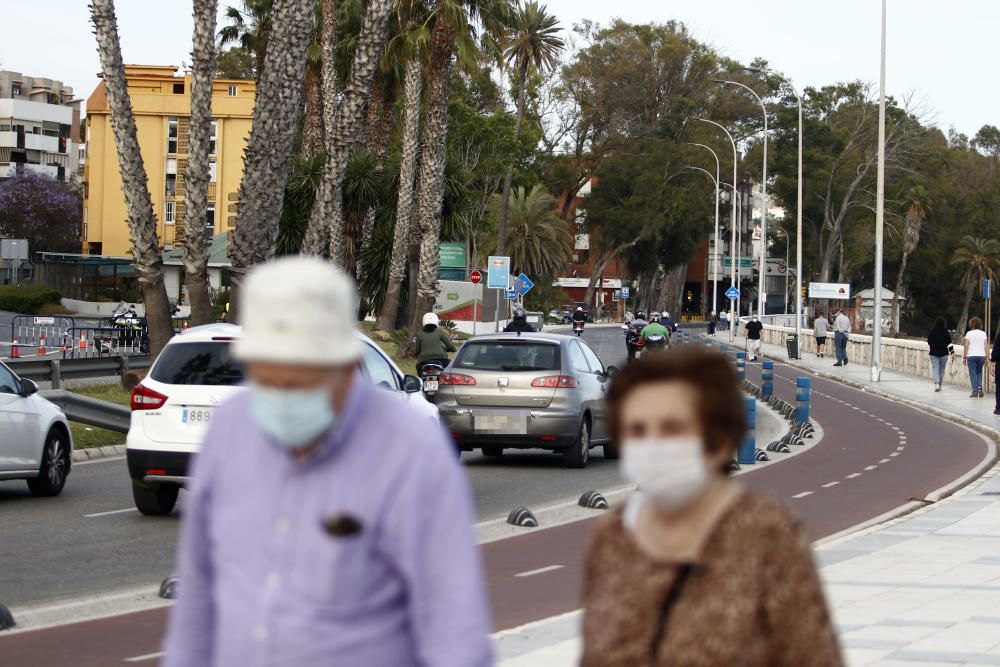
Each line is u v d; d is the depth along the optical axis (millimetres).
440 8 113062
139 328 120438
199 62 71312
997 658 21359
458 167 128750
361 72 92938
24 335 135000
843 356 154750
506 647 21984
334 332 8297
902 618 25062
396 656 8555
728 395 8188
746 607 7719
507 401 52438
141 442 36969
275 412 8289
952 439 72438
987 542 35938
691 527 8125
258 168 72375
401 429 8586
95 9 70562
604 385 57688
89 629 24578
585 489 47312
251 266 73125
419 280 118188
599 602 8227
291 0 71500
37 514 39250
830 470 56250
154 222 73062
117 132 71562
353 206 121625
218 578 8805
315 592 8391
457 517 8523
